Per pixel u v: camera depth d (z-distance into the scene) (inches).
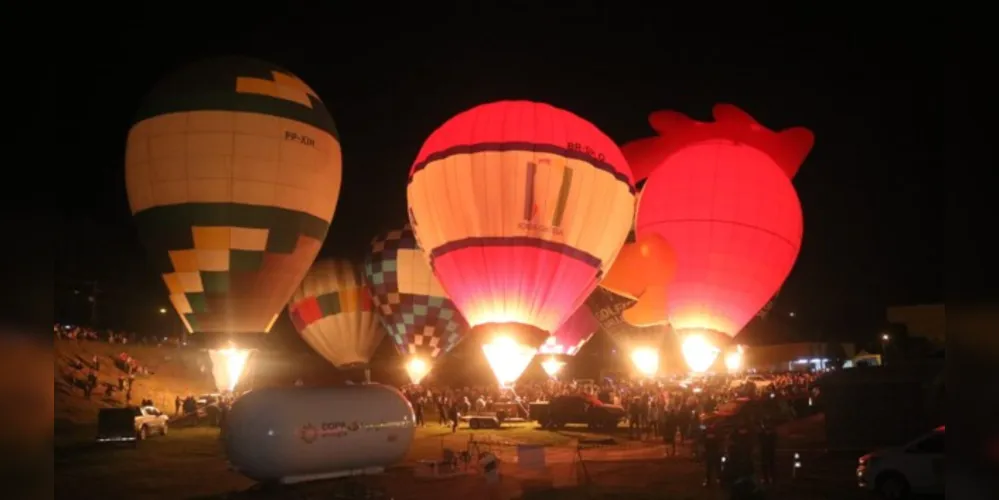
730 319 967.0
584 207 830.5
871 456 545.0
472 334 848.9
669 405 989.8
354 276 1574.8
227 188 944.3
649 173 1015.0
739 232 950.4
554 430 1157.7
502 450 884.6
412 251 1425.9
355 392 637.3
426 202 861.8
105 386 1481.3
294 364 1872.5
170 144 941.8
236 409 598.9
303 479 611.5
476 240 821.9
